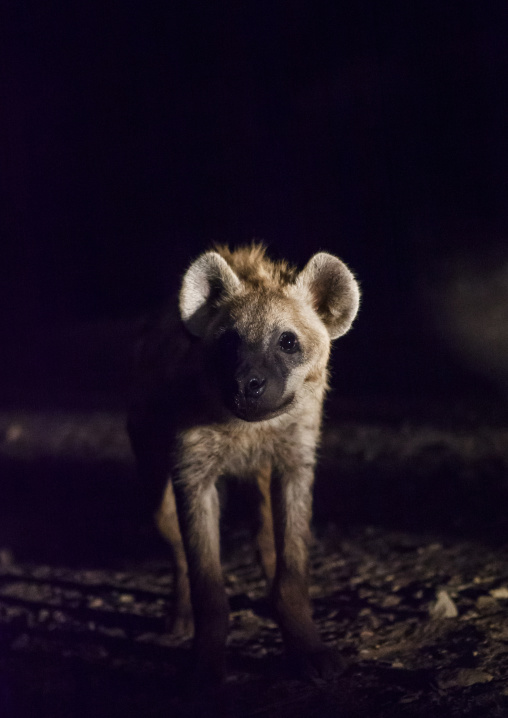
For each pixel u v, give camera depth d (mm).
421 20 23797
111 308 23953
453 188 22453
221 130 26547
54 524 8133
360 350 14523
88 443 11398
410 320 15922
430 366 12898
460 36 23312
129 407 5297
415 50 24047
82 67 28891
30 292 26094
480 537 6270
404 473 8281
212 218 26047
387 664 4344
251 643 4852
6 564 7000
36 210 29422
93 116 28812
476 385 11570
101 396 14609
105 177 28406
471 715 3742
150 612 5590
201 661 4191
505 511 6773
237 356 4203
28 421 13164
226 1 26281
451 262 18891
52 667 4805
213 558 4402
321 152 24812
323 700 4039
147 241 26891
